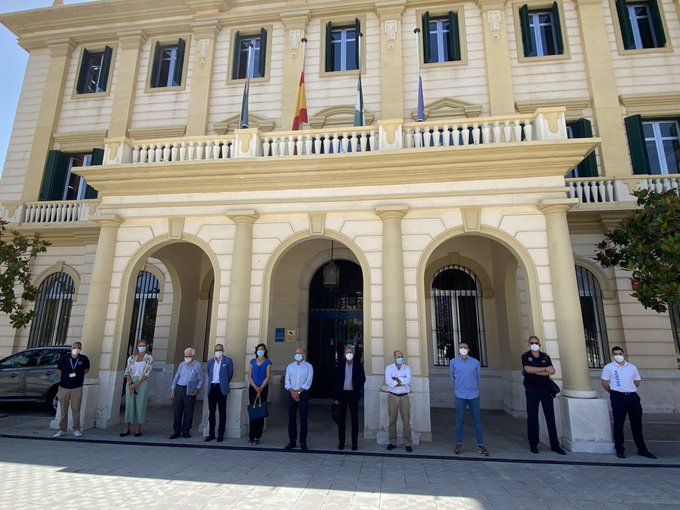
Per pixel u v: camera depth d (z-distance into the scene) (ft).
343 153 27.91
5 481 17.58
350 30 49.73
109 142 31.81
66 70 52.75
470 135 33.47
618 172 40.14
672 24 43.62
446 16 48.26
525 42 45.47
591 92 42.70
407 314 27.02
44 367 34.63
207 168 29.40
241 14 50.52
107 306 29.66
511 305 36.32
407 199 28.48
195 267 44.37
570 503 15.76
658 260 24.76
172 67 52.21
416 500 15.92
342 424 23.72
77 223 43.70
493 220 27.63
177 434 25.62
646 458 21.85
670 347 36.04
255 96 48.24
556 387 23.59
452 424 31.07
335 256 42.88
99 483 17.44
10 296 32.42
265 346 25.73
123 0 51.19
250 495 16.21
